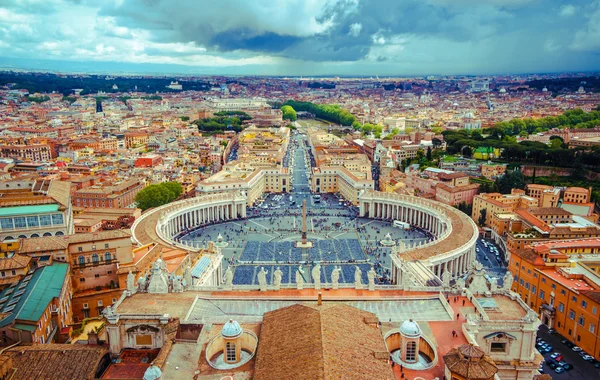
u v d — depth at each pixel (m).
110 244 160.88
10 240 169.75
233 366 92.50
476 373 84.62
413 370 93.69
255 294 131.62
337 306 102.75
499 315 113.06
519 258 182.75
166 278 130.62
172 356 95.44
